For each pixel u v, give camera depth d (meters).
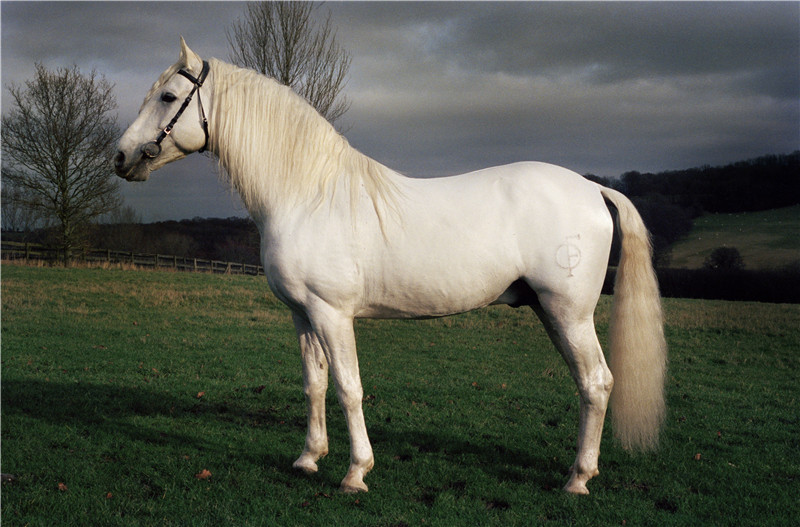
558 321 2.91
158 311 11.09
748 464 3.61
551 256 2.84
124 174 3.09
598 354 2.98
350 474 2.99
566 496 2.96
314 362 3.26
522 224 2.86
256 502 2.86
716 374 7.00
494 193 2.91
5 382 5.18
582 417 3.02
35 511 2.73
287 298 2.98
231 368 6.49
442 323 10.62
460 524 2.66
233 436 3.98
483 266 2.85
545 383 6.22
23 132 20.70
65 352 6.84
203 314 11.00
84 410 4.45
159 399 4.90
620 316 3.05
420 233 2.84
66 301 11.52
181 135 3.06
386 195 2.90
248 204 3.09
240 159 3.04
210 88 3.09
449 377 6.43
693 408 5.17
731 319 10.96
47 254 21.19
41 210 21.27
